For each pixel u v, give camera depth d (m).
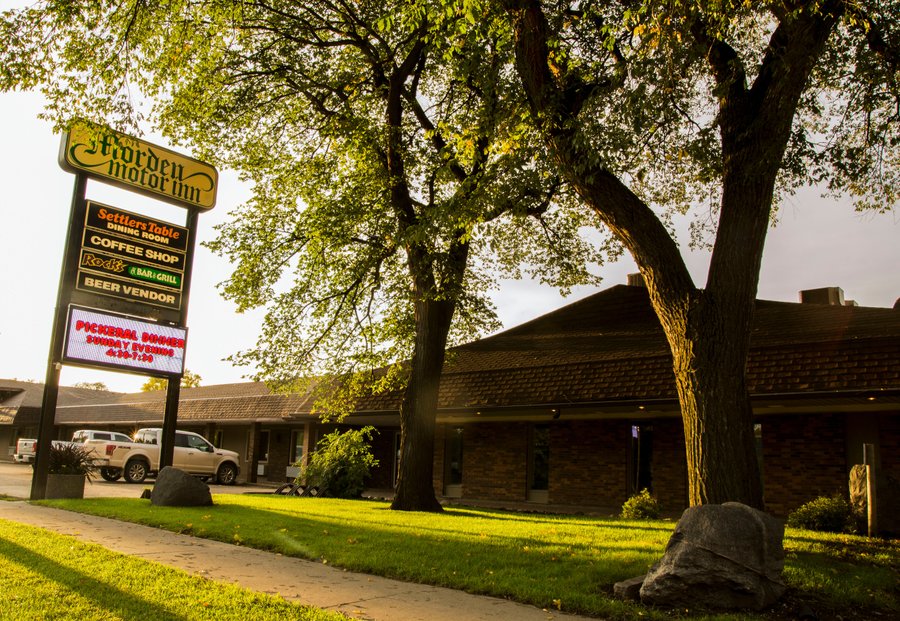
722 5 8.51
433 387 15.69
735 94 9.02
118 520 11.37
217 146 17.39
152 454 25.19
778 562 6.52
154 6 10.96
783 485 15.49
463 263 16.08
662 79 8.90
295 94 17.20
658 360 15.51
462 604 6.15
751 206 8.51
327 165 17.19
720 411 8.00
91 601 5.57
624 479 17.75
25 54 9.67
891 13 10.29
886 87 11.09
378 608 5.88
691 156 11.07
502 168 10.88
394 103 15.73
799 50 8.47
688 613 6.04
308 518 11.94
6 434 46.94
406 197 15.79
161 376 16.38
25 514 11.62
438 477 21.98
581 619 5.82
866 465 10.63
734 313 8.23
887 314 15.53
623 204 8.88
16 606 5.28
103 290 15.78
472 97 15.57
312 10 15.75
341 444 20.33
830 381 12.97
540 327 22.88
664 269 8.62
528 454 19.89
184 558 7.91
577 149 8.84
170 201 17.02
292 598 6.11
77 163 15.41
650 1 8.27
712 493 7.81
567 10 10.27
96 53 10.40
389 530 10.48
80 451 15.80
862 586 7.06
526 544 9.24
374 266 17.86
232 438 33.72
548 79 9.79
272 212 17.56
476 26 9.98
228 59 16.08
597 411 16.78
